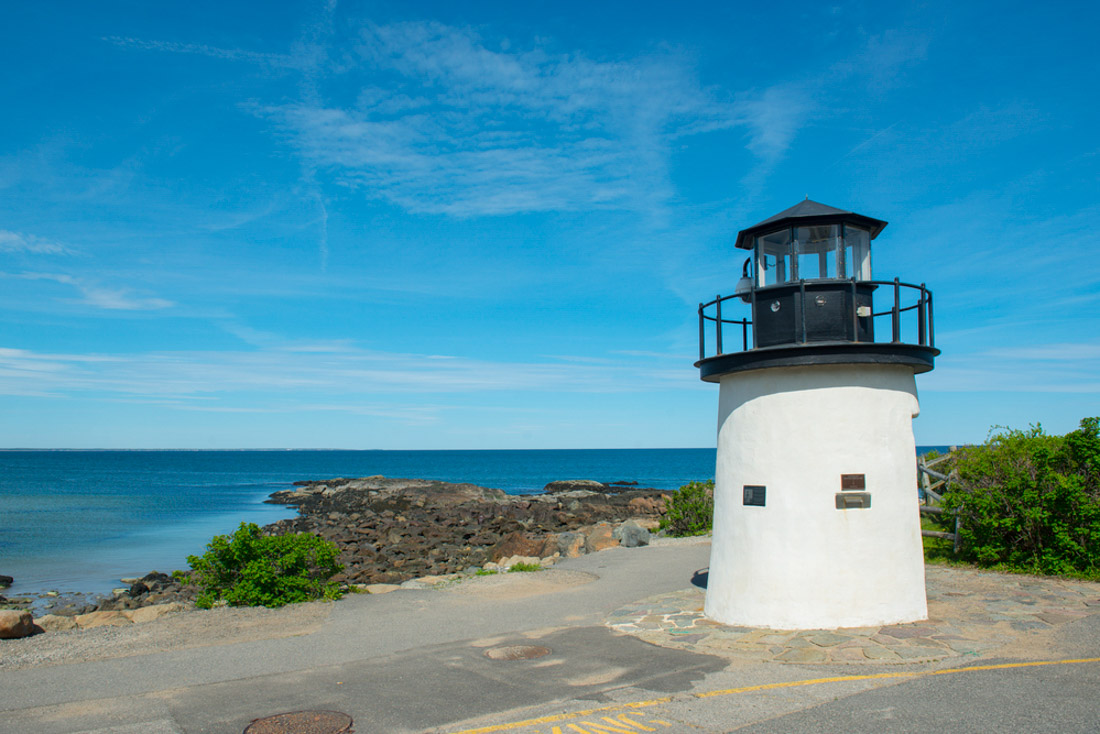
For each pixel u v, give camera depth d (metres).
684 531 22.91
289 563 12.69
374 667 8.51
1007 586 11.49
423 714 6.82
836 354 9.39
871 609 9.34
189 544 32.56
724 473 10.48
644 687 7.38
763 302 10.12
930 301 9.97
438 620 11.01
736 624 9.89
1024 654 7.83
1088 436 12.59
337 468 132.25
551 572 15.37
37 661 9.03
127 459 189.62
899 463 9.74
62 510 48.97
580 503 52.09
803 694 6.93
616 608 11.49
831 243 10.13
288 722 6.69
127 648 9.60
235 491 72.94
